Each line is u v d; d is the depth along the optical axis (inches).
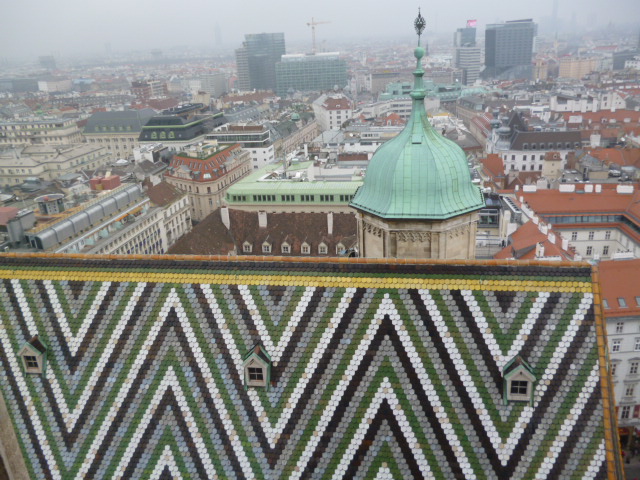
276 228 4987.7
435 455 1322.6
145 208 6368.1
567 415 1293.1
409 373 1376.7
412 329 1400.1
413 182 1758.1
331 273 1473.9
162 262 1581.0
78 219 5334.6
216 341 1483.8
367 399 1379.2
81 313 1583.4
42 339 1582.2
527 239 3417.8
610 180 5821.9
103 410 1496.1
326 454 1363.2
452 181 1772.9
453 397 1347.2
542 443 1288.1
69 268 1633.9
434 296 1408.7
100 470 1450.5
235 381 1449.3
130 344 1530.5
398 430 1349.7
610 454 1254.9
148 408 1473.9
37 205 6102.4
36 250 4901.6
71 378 1539.1
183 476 1406.3
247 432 1409.9
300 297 1471.5
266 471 1374.3
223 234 4987.7
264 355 1443.2
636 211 4340.6
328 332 1434.5
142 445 1449.3
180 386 1472.7
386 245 1844.2
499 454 1298.0
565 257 3065.9
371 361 1397.6
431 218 1740.9
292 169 6939.0
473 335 1371.8
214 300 1515.7
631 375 2992.1
